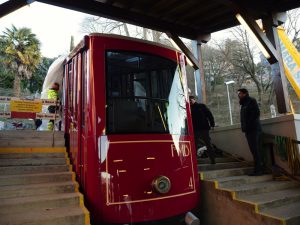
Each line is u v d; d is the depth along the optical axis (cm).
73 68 575
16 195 427
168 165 464
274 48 674
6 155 548
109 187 408
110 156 420
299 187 579
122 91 464
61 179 495
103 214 399
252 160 703
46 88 804
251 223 453
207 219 544
